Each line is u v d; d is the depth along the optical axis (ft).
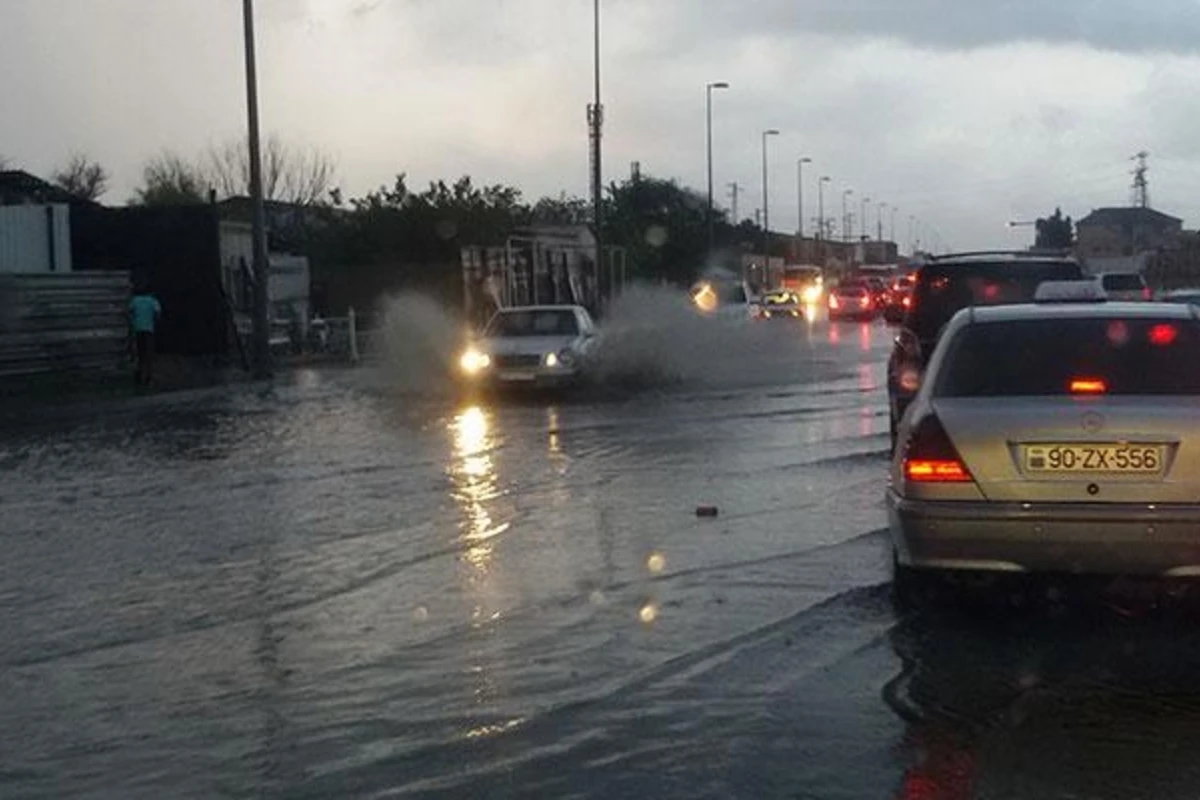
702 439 66.69
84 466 62.44
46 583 37.45
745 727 24.72
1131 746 23.68
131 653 30.37
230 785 22.49
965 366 32.19
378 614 33.17
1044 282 55.36
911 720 25.03
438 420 79.56
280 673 28.58
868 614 32.27
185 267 129.39
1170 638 30.17
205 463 62.03
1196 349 31.81
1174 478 29.37
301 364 131.64
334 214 205.05
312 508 48.47
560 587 35.37
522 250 175.73
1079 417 29.78
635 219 256.73
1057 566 29.76
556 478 54.24
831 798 21.53
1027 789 21.83
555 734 24.56
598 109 166.30
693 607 33.14
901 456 31.63
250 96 114.73
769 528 42.86
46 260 124.98
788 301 210.79
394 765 23.21
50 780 22.89
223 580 37.32
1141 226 363.15
